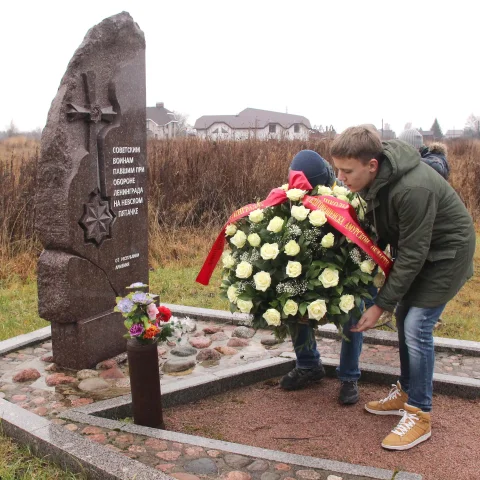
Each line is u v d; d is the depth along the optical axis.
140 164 4.61
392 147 2.78
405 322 3.05
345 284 2.96
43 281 4.03
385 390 3.89
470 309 6.08
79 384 3.78
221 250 3.46
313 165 3.39
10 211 7.72
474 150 16.55
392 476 2.57
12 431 2.95
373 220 2.97
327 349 4.54
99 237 4.20
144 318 3.07
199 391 3.71
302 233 2.97
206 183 9.62
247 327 4.91
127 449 2.81
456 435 3.25
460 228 2.85
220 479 2.56
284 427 3.34
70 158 3.93
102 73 4.15
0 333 5.00
